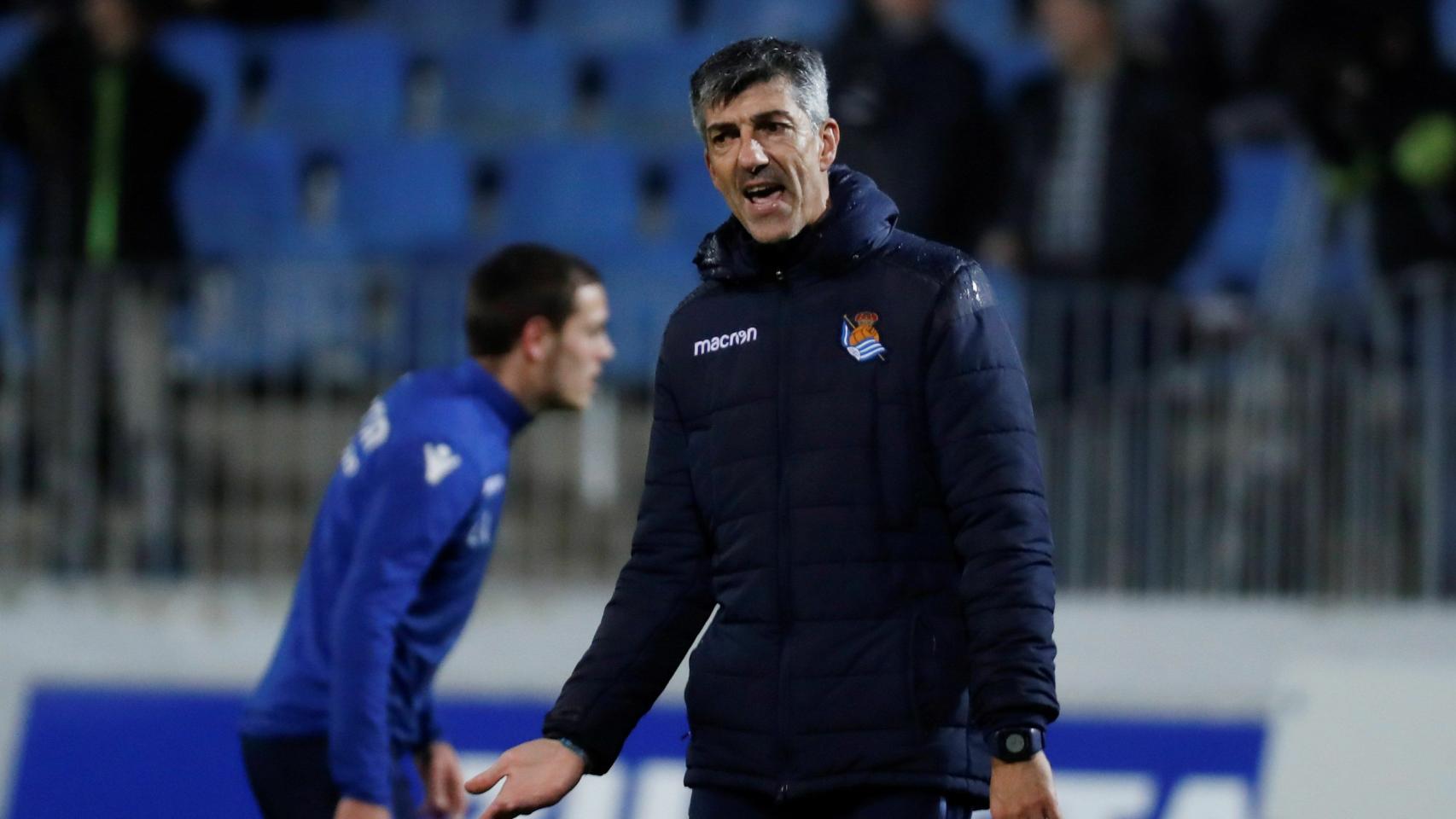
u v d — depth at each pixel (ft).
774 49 31.91
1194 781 68.85
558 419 77.36
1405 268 91.45
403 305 76.02
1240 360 74.54
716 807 32.78
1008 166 89.25
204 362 75.66
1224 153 101.09
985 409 31.58
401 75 108.17
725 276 33.65
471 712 69.97
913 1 89.51
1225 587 73.82
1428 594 73.72
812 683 31.73
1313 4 96.07
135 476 75.05
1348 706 70.03
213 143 99.71
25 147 91.40
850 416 32.12
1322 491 74.08
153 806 67.77
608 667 33.94
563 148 103.81
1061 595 73.46
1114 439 74.18
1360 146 93.71
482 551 44.68
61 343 75.00
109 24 90.48
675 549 34.27
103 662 72.33
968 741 31.63
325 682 43.39
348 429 75.66
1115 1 89.30
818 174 32.32
